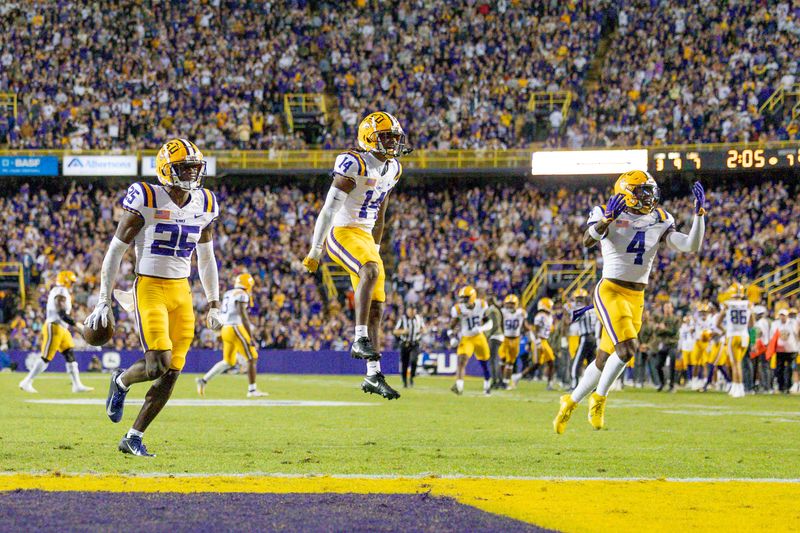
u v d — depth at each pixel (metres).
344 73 42.75
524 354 33.12
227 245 39.16
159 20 43.31
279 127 41.09
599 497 6.52
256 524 5.32
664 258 35.62
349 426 12.66
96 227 39.69
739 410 17.30
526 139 40.38
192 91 41.69
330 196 9.51
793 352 25.31
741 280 34.69
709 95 39.00
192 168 8.59
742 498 6.54
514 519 5.66
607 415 15.62
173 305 8.73
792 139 36.91
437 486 6.91
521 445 10.25
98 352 36.47
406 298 37.66
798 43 39.44
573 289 36.53
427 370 36.44
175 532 5.06
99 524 5.25
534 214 38.91
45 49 42.47
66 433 11.12
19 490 6.42
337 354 36.44
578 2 43.06
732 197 37.44
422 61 42.56
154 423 12.88
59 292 21.20
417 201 40.56
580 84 41.06
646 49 40.94
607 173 37.56
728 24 40.62
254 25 43.56
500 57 42.19
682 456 9.29
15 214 39.75
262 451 9.33
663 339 25.86
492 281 37.25
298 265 38.84
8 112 41.03
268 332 37.09
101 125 40.72
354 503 6.06
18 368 36.41
